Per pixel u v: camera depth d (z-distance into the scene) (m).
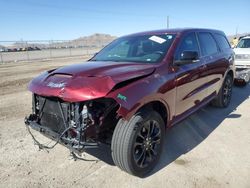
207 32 5.17
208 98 5.03
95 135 2.90
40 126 3.29
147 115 3.04
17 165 3.49
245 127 4.79
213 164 3.46
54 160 3.61
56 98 3.05
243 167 3.37
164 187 2.98
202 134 4.48
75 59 22.86
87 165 3.47
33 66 17.16
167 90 3.37
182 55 3.63
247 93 7.71
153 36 4.21
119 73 3.00
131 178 3.17
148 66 3.37
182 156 3.69
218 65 5.20
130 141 2.87
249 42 9.30
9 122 5.17
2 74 13.17
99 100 2.89
